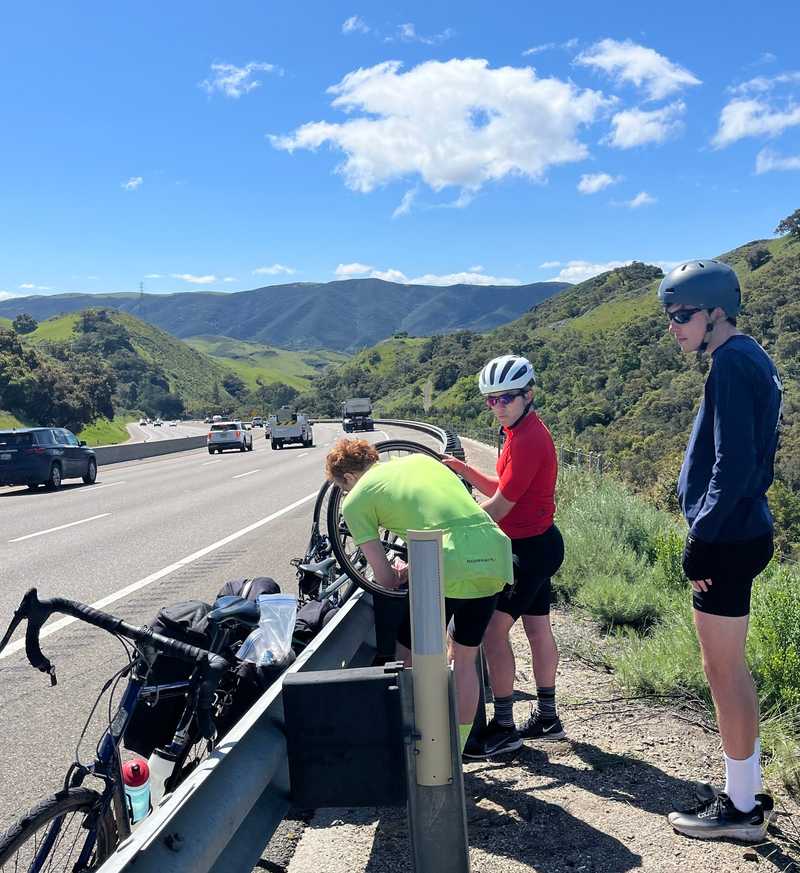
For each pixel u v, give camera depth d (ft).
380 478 10.69
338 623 11.80
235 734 7.57
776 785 11.21
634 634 18.57
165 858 6.18
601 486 37.99
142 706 9.44
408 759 7.75
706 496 9.23
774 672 13.51
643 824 10.30
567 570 22.94
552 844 9.93
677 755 12.37
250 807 7.52
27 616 7.72
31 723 15.11
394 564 13.19
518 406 12.14
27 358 418.92
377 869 9.71
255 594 12.07
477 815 10.78
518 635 20.01
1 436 67.67
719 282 9.53
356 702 7.98
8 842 7.14
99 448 109.19
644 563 24.91
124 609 24.09
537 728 13.01
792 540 79.10
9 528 44.34
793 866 9.22
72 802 7.77
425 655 7.70
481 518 10.71
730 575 9.45
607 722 13.76
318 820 11.18
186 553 33.88
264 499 55.72
